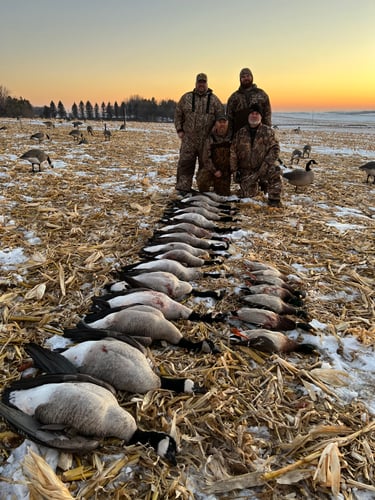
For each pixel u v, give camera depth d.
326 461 2.52
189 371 3.36
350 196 10.34
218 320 4.10
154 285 4.43
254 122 8.24
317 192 10.62
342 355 3.75
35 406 2.53
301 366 3.55
